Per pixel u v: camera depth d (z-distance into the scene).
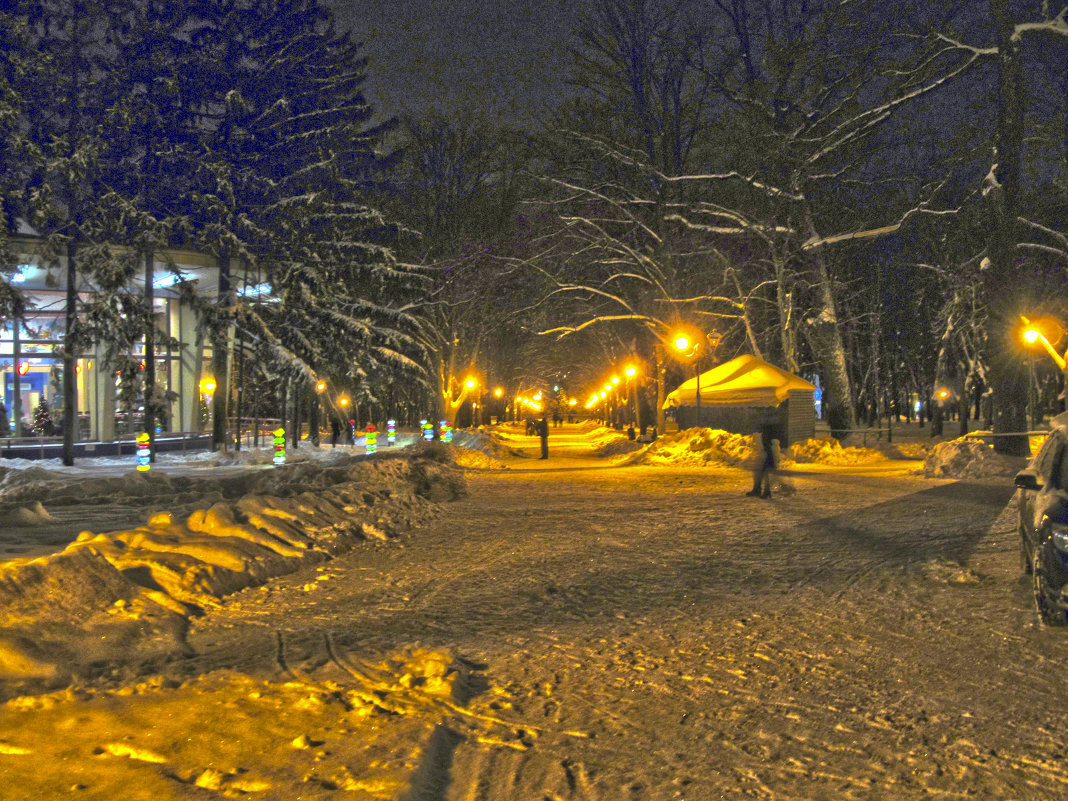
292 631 7.42
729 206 40.97
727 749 4.71
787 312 36.31
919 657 6.41
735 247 41.22
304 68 52.12
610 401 87.38
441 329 53.62
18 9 34.97
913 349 53.84
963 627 7.23
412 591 9.20
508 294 53.25
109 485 18.48
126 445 39.91
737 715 5.25
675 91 40.84
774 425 18.19
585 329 53.03
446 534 13.64
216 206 38.69
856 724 5.05
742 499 17.88
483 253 50.22
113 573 7.92
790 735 4.90
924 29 29.45
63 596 7.23
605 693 5.73
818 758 4.55
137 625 7.10
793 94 34.00
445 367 54.59
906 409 76.00
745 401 32.75
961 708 5.27
